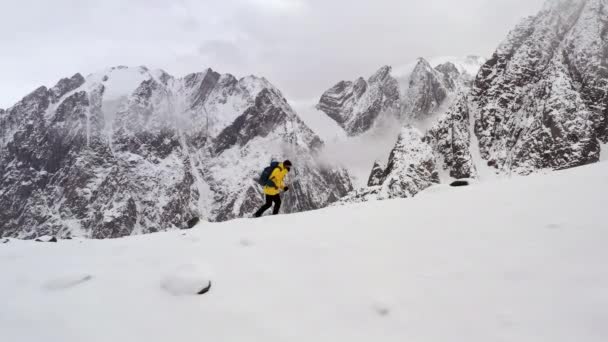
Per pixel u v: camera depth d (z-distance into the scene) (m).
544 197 8.16
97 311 5.16
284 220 9.72
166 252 7.49
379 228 7.60
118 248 8.27
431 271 5.58
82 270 6.57
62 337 4.61
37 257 7.82
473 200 8.97
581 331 4.00
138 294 5.58
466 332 4.32
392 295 5.12
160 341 4.53
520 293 4.76
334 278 5.71
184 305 5.24
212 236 8.59
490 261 5.59
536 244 5.84
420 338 4.34
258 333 4.64
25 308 5.29
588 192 7.95
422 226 7.38
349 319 4.79
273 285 5.66
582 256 5.26
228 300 5.31
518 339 4.07
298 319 4.85
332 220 8.85
